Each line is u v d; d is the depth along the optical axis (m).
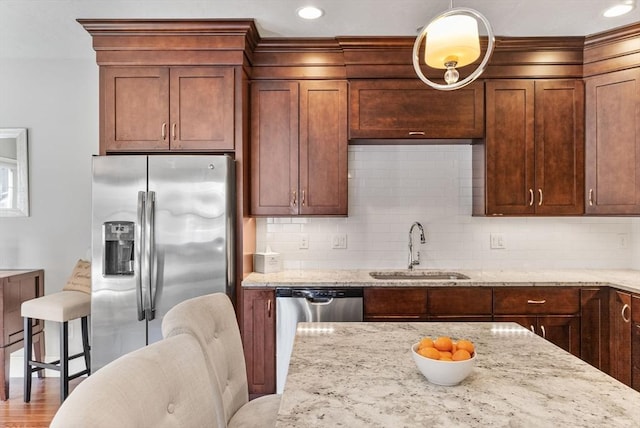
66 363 2.77
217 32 2.75
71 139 3.31
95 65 3.30
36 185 3.32
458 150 3.33
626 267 3.29
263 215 3.00
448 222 3.32
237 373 1.53
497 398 1.01
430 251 3.33
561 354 1.34
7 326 2.91
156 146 2.81
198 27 2.73
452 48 1.32
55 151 3.31
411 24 2.71
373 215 3.34
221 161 2.60
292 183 3.00
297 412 0.94
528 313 2.68
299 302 2.70
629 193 2.78
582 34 2.82
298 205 3.00
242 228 2.81
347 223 3.33
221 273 2.59
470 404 0.98
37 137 3.31
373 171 3.34
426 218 3.33
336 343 1.47
